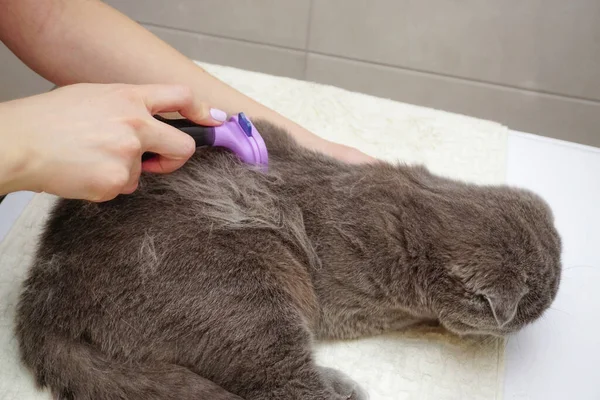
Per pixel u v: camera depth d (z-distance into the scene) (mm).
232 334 960
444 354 1101
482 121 1488
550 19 1778
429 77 1953
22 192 1244
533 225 1079
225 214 1012
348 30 1909
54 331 954
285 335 992
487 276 1023
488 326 1070
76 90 878
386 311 1111
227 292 970
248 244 1012
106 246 956
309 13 1898
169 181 1020
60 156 820
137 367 944
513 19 1800
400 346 1116
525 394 1070
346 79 2008
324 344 1117
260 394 977
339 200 1082
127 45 1178
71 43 1152
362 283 1070
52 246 988
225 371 968
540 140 1472
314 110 1493
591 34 1773
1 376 992
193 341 955
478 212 1064
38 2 1129
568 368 1103
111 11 1213
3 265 1134
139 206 990
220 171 1052
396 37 1894
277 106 1499
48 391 979
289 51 1988
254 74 1569
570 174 1399
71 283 952
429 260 1057
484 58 1883
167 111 963
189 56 2049
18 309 1013
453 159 1405
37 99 852
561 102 1907
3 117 810
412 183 1124
